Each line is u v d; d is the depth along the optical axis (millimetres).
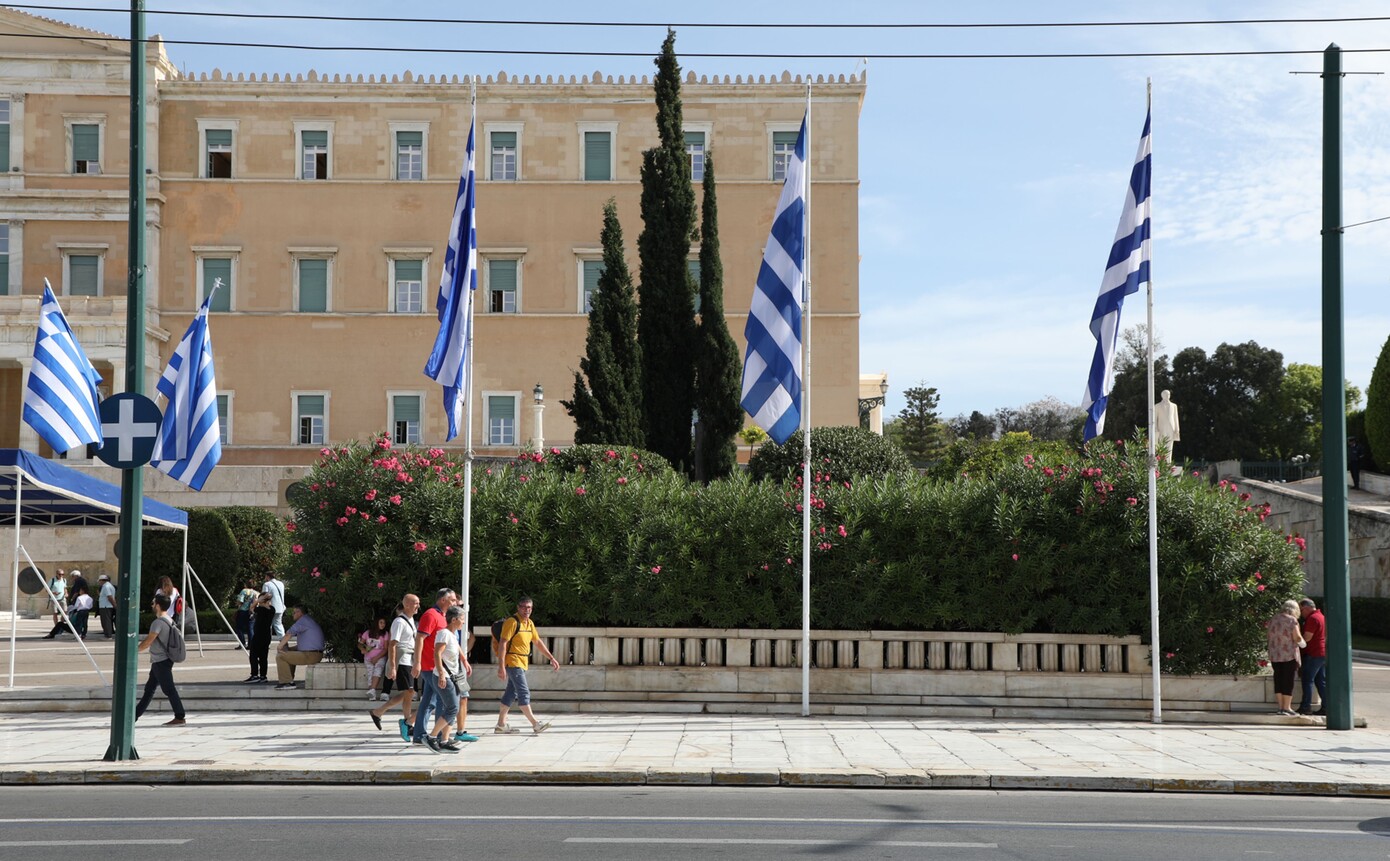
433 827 10219
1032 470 19734
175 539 37906
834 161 48438
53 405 15438
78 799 11969
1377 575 41500
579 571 19141
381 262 48688
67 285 48781
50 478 20703
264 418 48250
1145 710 18484
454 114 49031
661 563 19078
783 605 19250
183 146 48656
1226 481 20000
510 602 19125
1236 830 10391
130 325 14188
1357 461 56719
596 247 48688
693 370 36156
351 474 19750
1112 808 11609
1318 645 18953
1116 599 18844
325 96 48844
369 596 19250
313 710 18812
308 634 19547
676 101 36719
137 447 14047
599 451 23812
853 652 19016
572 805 11523
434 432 48344
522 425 48312
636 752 14648
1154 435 18016
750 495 19531
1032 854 9242
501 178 49062
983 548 19031
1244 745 15586
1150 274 18000
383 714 18328
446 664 14789
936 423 105000
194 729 16906
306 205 48688
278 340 48438
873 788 12922
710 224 35969
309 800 11859
